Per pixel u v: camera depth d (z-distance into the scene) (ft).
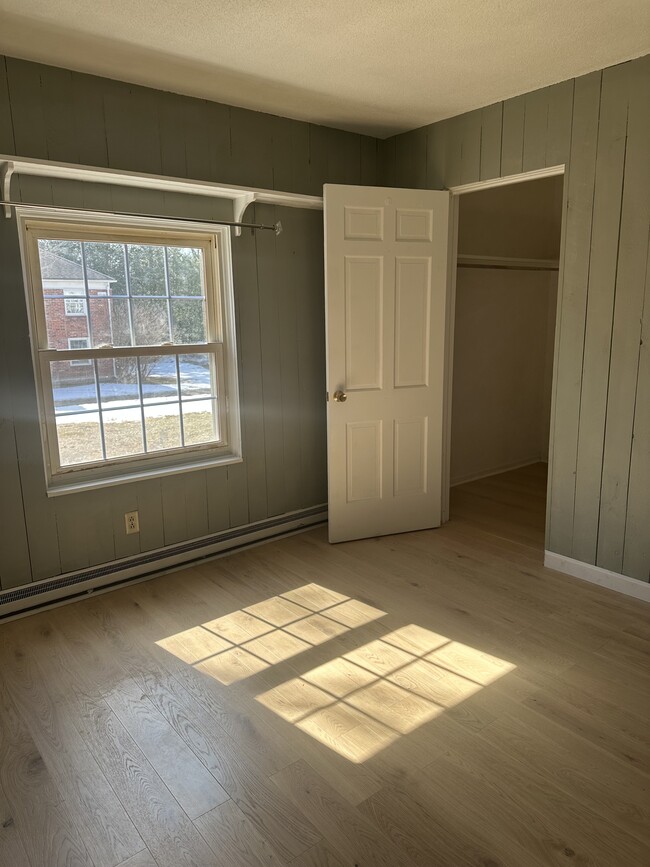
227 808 5.92
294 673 8.09
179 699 7.59
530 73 9.66
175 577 11.11
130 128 9.85
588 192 9.89
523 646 8.64
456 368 16.24
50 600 10.03
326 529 13.42
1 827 5.78
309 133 12.05
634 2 7.42
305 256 12.51
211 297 11.48
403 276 11.96
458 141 11.72
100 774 6.39
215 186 10.23
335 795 6.05
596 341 10.10
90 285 10.03
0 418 9.20
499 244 16.31
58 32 8.00
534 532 13.10
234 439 12.07
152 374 10.92
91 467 10.41
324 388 13.29
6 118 8.73
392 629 9.15
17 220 8.96
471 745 6.71
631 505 9.98
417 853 5.40
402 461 12.75
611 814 5.78
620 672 8.02
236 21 7.79
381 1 7.35
